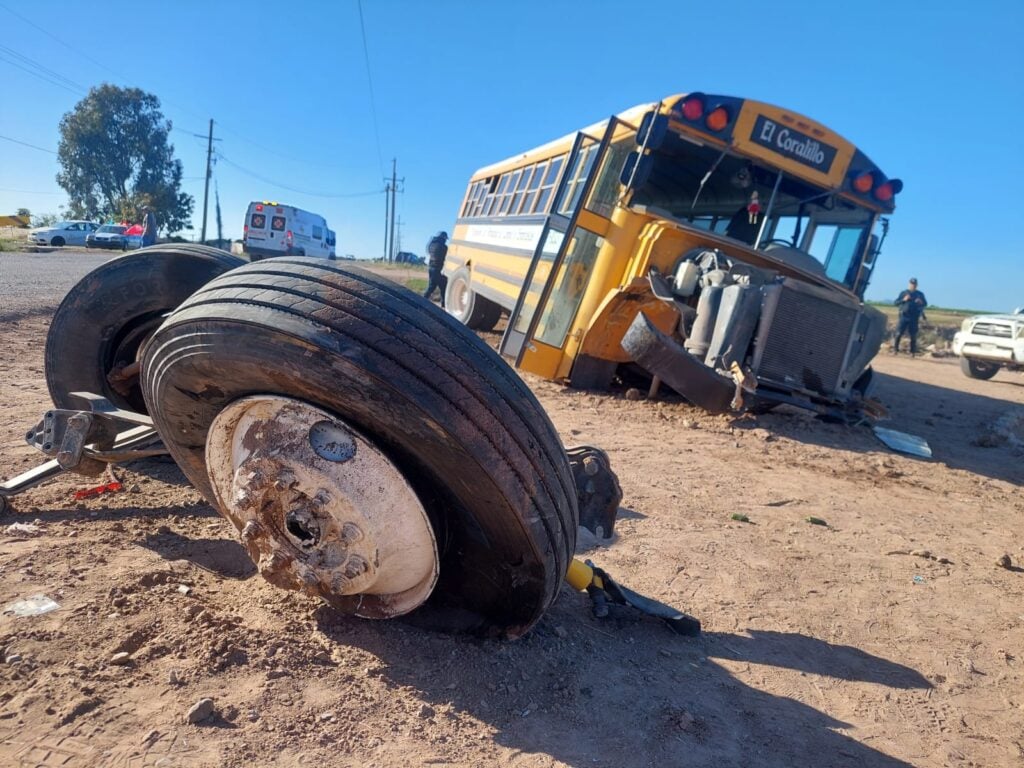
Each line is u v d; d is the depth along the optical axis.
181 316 2.59
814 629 3.69
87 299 4.39
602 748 2.53
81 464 3.60
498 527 2.59
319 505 2.52
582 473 3.28
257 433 2.62
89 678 2.49
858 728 2.88
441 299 23.09
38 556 3.35
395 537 2.55
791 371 8.32
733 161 9.37
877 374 17.34
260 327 2.36
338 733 2.39
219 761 2.19
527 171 13.41
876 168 9.45
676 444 7.43
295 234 35.19
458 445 2.32
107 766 2.11
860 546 5.04
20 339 9.68
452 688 2.71
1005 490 7.30
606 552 4.37
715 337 8.19
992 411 12.91
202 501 4.29
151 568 3.35
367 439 2.46
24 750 2.13
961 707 3.12
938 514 6.11
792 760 2.62
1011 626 3.98
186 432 2.95
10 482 3.82
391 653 2.87
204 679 2.56
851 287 9.88
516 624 2.96
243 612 3.05
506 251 13.42
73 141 75.75
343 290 2.46
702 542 4.70
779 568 4.44
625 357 9.80
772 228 9.74
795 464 7.23
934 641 3.71
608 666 3.05
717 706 2.88
